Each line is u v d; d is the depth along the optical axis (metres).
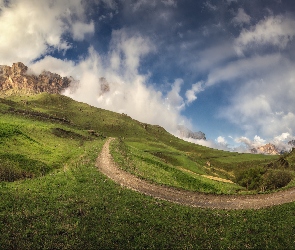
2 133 70.88
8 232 25.47
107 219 30.94
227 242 29.62
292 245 30.05
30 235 25.77
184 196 46.91
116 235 27.69
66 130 121.00
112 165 59.84
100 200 36.19
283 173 81.50
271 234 32.53
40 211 30.44
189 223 33.62
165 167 81.31
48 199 34.09
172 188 49.91
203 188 70.81
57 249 24.31
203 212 38.34
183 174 77.31
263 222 36.62
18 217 28.30
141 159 82.75
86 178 46.38
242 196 51.12
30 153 64.69
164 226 31.39
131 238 27.77
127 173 54.62
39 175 51.66
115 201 36.97
